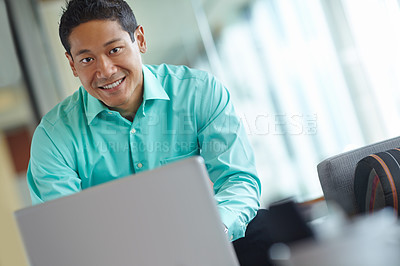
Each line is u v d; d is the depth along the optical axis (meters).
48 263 1.11
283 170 4.30
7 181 4.11
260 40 4.32
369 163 1.51
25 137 4.22
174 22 4.24
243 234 1.54
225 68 4.29
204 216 1.06
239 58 4.31
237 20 4.30
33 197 1.90
